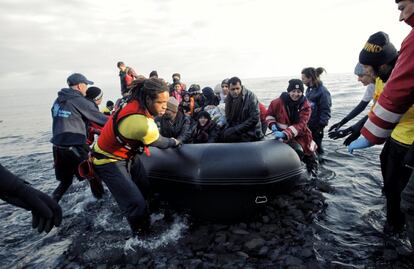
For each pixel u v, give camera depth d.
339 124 3.91
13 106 41.00
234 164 2.84
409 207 1.64
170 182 3.07
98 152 2.72
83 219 3.33
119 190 2.71
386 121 1.76
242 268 2.26
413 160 1.67
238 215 2.96
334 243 2.52
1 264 2.58
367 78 2.81
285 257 2.34
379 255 2.32
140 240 2.76
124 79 9.09
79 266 2.45
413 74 1.54
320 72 5.18
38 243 2.89
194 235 2.80
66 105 3.55
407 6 1.55
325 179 4.05
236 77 4.00
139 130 2.50
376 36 2.24
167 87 2.54
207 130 4.41
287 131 3.86
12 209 3.82
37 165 6.20
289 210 3.14
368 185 3.78
